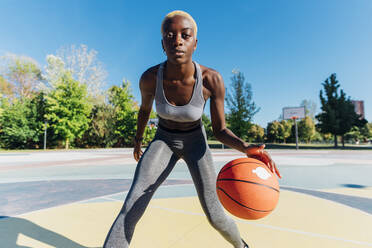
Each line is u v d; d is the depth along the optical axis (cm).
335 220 299
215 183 178
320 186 527
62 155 1727
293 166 921
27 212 340
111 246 139
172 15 151
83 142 3428
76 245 232
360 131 5822
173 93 173
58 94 2781
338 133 3506
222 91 180
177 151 184
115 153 2025
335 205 368
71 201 400
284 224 285
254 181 146
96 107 3469
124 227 145
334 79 3647
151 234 254
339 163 1041
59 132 2872
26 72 3469
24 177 664
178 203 380
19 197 429
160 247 222
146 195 159
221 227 173
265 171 151
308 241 236
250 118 3033
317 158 1357
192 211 336
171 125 183
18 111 2923
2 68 3384
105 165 989
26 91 3500
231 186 150
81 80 3412
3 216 322
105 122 3406
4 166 953
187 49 150
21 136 2866
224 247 222
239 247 184
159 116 188
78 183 567
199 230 265
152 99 201
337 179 621
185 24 148
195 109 172
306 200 398
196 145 183
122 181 594
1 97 2941
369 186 529
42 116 3044
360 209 350
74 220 304
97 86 3541
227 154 1791
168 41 149
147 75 181
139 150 218
